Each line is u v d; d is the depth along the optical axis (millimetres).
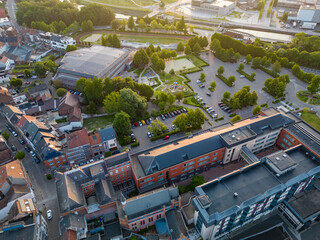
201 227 98812
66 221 102375
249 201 97312
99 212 112000
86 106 182000
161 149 128250
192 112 161250
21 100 190125
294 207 108938
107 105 168125
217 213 92688
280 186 102875
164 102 180250
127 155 123688
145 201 103875
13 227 96375
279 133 143500
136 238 104875
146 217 103500
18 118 160500
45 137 140625
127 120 155500
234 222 103375
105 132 143125
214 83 198000
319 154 121875
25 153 148000
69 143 134875
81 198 110688
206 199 94625
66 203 105938
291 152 121062
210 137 130750
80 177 116625
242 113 176750
